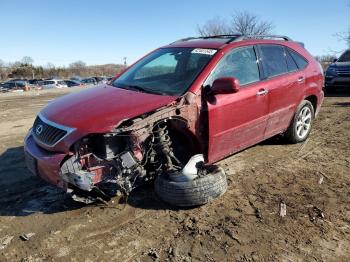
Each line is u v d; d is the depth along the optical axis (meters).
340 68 13.50
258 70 5.54
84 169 4.04
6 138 8.05
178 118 4.41
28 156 4.48
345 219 4.13
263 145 6.74
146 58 5.82
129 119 4.08
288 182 5.12
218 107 4.73
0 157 6.57
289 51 6.33
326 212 4.28
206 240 3.78
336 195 4.71
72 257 3.59
